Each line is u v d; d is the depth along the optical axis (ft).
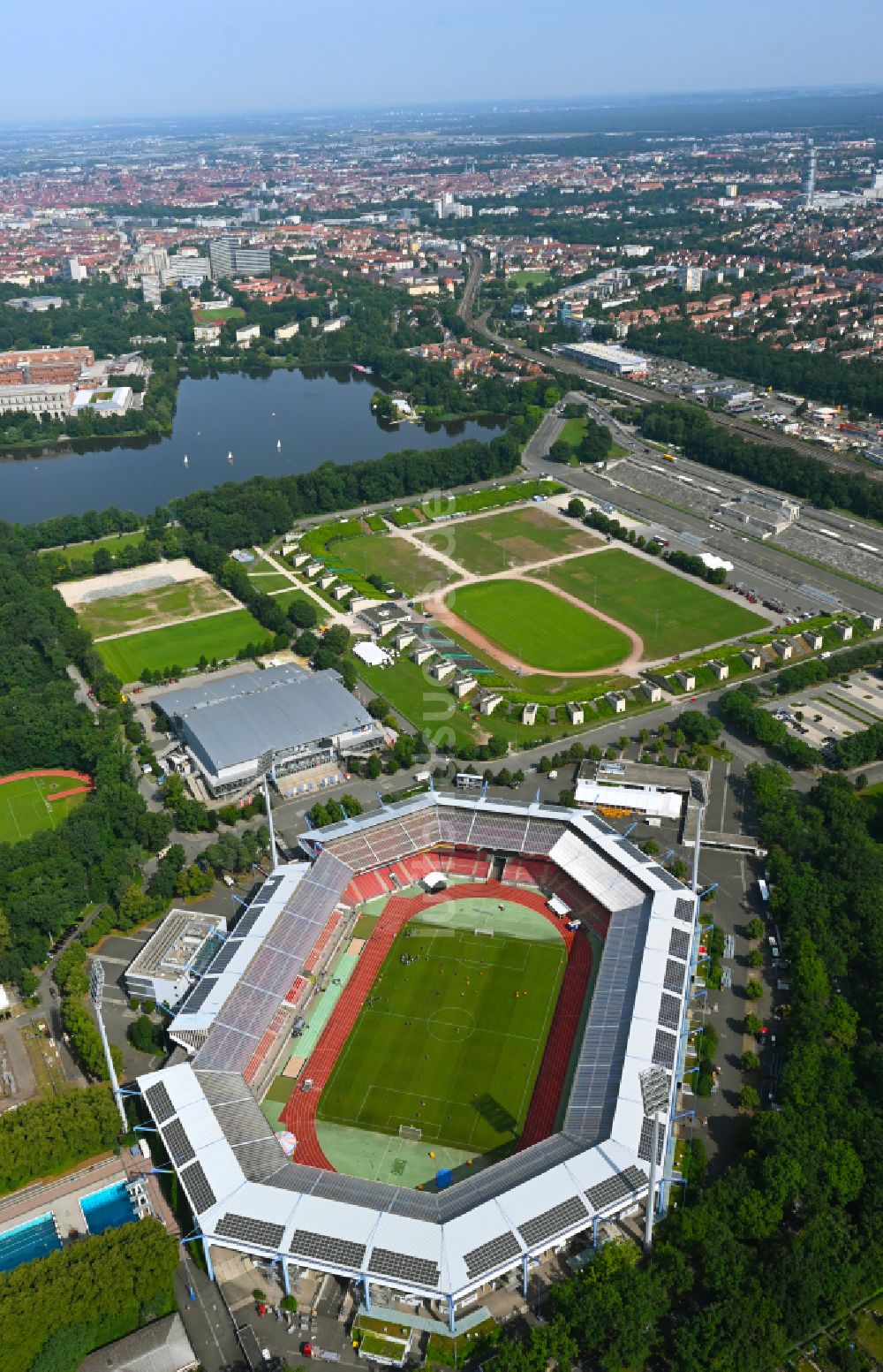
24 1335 629.92
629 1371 626.64
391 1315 655.35
